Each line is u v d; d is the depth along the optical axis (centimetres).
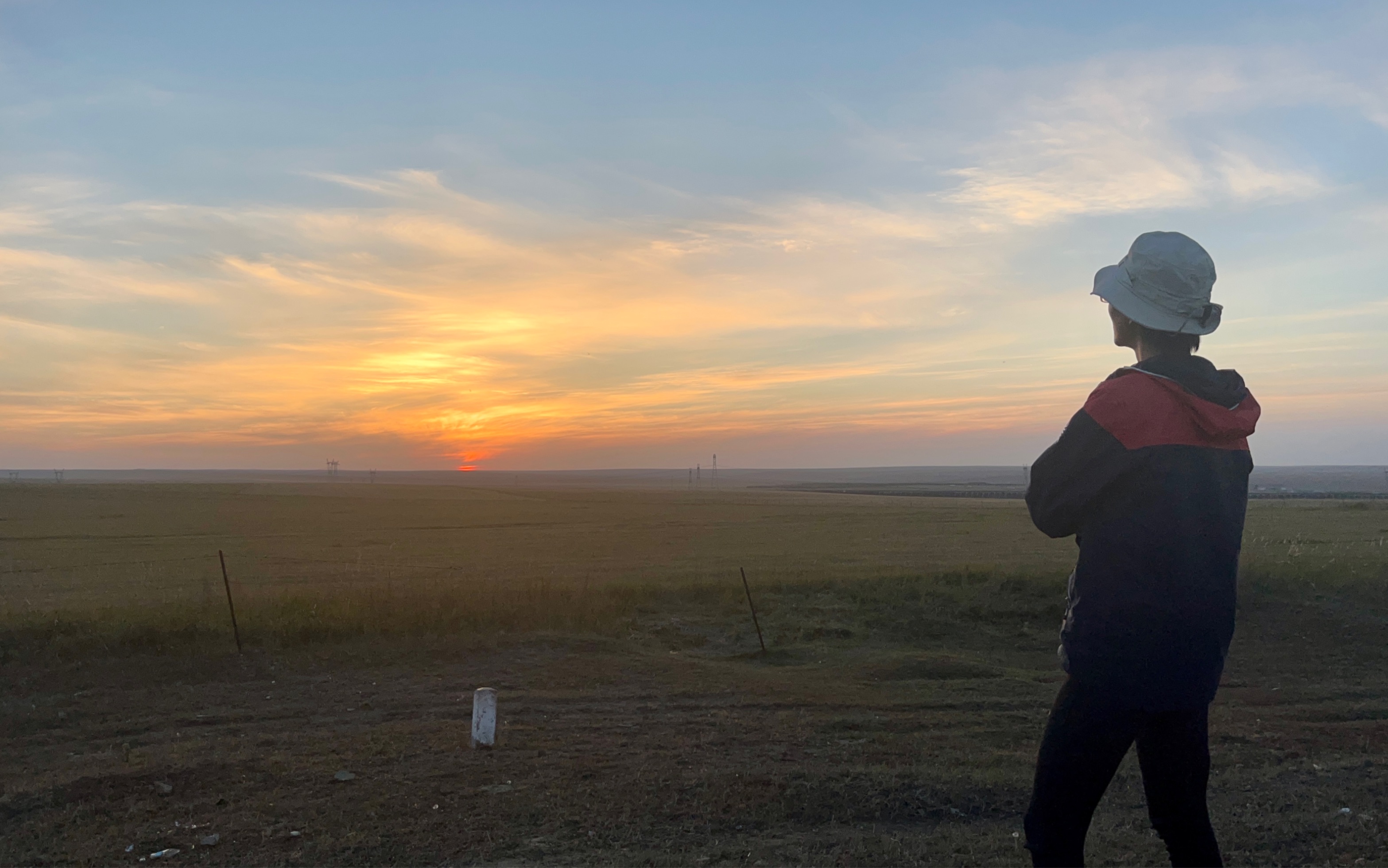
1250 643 1357
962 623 1564
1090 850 489
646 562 3516
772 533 5544
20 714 930
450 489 16438
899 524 6306
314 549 4578
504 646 1267
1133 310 277
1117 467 258
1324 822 522
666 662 1206
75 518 7325
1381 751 750
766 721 875
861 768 657
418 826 547
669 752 735
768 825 545
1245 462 272
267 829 549
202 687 1052
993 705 970
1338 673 1178
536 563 3566
